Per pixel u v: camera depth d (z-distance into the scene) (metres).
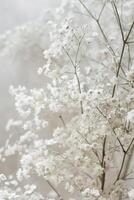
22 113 1.59
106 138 1.54
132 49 1.83
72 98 1.50
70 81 1.52
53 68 1.57
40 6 3.86
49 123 2.20
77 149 1.52
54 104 1.51
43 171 1.52
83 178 1.59
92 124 1.49
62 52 1.58
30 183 2.14
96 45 1.89
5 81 3.57
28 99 1.56
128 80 1.52
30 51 2.75
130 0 1.97
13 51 2.80
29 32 2.69
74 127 1.59
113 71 1.63
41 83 2.75
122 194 1.54
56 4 3.25
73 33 1.53
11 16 4.07
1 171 2.57
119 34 1.91
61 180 1.52
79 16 2.16
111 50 1.71
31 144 1.80
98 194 1.43
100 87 1.54
